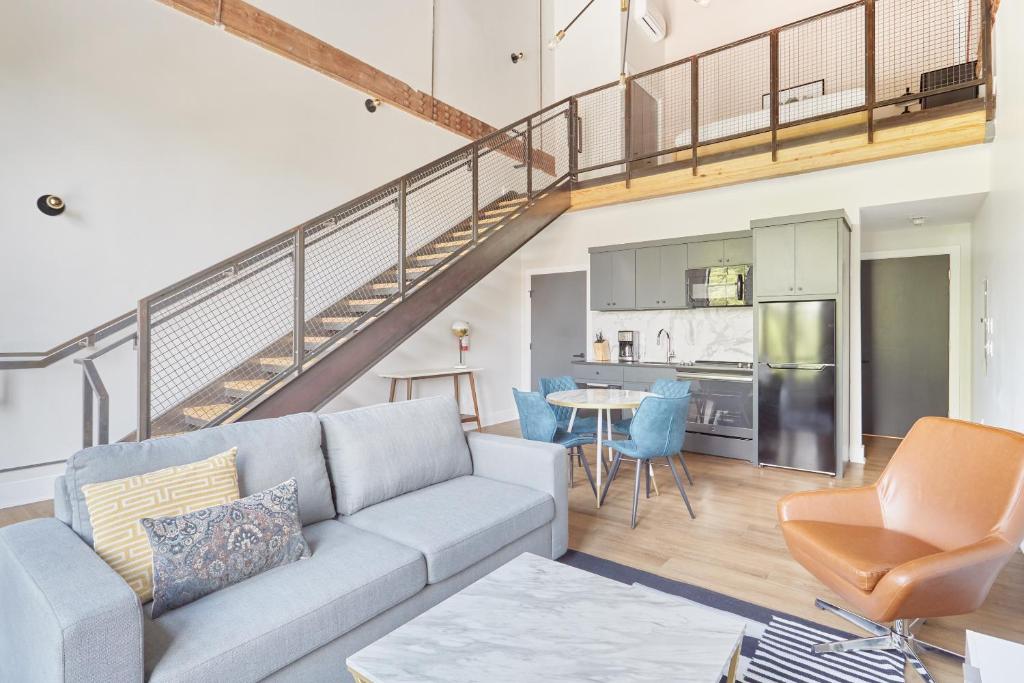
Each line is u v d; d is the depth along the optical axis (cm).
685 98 770
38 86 330
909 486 212
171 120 390
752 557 279
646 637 135
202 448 200
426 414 277
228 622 146
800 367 438
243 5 430
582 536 308
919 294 568
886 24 618
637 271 579
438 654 129
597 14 739
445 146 618
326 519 227
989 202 407
